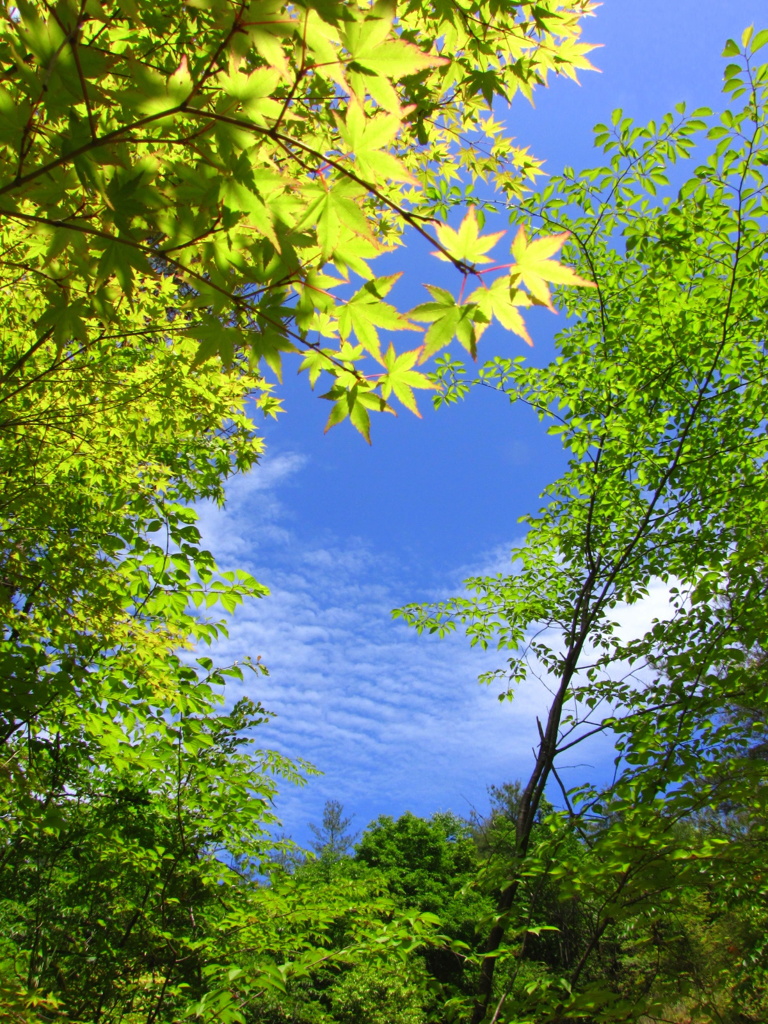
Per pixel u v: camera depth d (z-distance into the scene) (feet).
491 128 11.29
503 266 4.02
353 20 3.44
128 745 9.88
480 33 7.48
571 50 8.38
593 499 19.35
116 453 10.88
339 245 4.37
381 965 10.77
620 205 18.04
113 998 11.51
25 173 4.42
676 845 9.53
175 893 12.25
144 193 4.08
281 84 4.94
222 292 4.60
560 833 10.62
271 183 4.08
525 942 11.17
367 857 65.77
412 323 4.52
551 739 15.40
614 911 9.76
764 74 15.16
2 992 8.16
